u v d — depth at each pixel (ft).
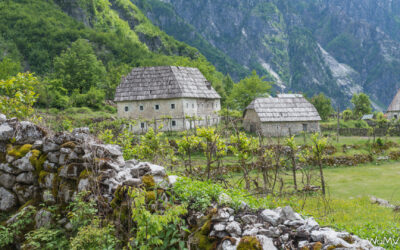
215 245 17.30
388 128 128.16
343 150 95.04
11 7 430.20
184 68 159.63
